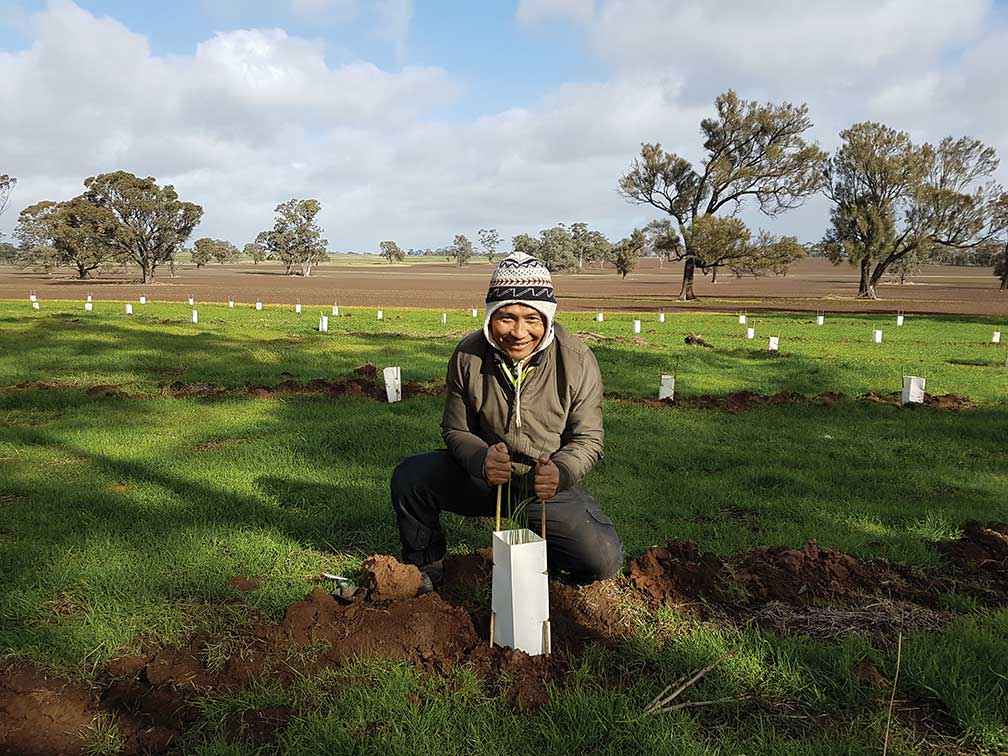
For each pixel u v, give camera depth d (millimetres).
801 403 10359
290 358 13797
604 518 3498
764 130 53906
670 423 8633
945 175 54938
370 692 2652
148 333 17875
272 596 3555
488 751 2365
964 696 2688
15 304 32469
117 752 2383
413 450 6762
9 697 2648
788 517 5180
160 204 70625
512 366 3211
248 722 2520
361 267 187000
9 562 3836
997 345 21641
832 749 2418
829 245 60188
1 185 60375
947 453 7527
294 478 5684
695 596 3652
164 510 4863
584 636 3188
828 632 3316
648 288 82438
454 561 3859
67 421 7836
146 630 3162
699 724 2615
